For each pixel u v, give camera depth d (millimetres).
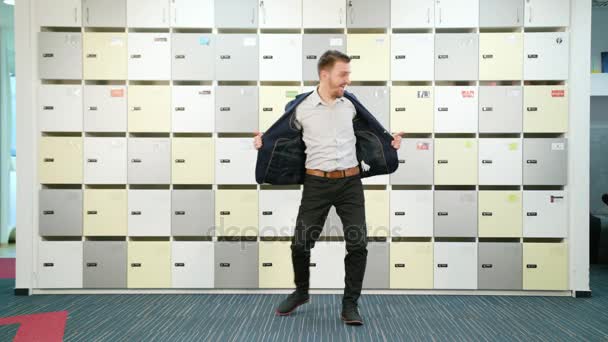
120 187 3432
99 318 2676
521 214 3219
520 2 3180
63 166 3242
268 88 3209
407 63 3195
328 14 3193
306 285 2703
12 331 2443
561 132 3240
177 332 2426
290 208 3227
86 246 3242
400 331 2445
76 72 3215
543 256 3219
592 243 4438
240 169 3221
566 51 3186
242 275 3236
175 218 3242
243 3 3205
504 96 3201
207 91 3217
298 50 3199
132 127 3227
